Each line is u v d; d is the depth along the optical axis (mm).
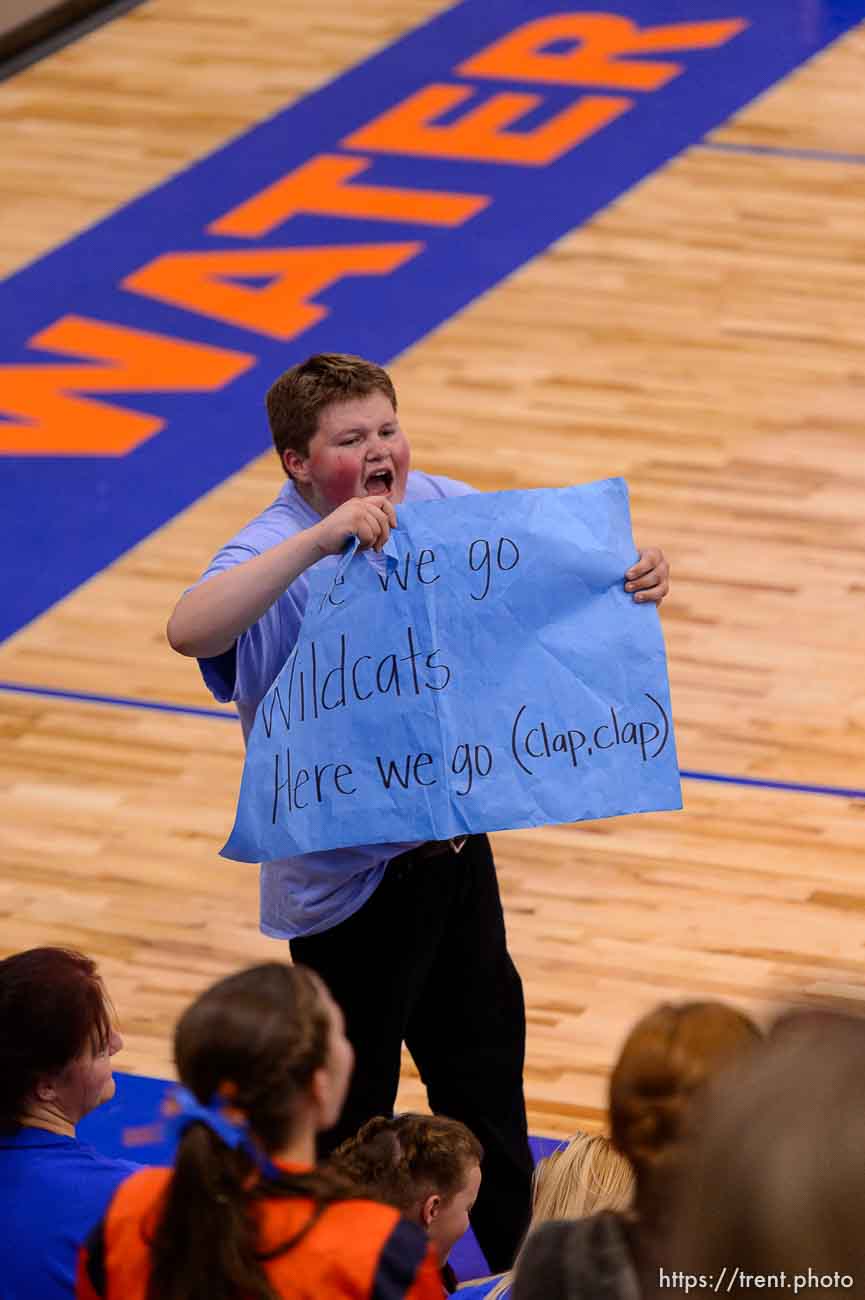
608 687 8250
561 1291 4453
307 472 8453
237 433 19797
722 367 20609
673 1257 3242
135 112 27547
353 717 8180
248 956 12992
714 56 28562
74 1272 6773
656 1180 4352
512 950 12891
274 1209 5383
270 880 8734
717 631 16297
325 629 8164
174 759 15141
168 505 18609
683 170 25203
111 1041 7258
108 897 13609
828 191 24531
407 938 8641
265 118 27219
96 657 16438
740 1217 3104
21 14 29328
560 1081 11734
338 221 24188
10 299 22516
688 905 13266
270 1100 5410
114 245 23766
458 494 9062
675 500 18234
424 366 20859
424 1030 9266
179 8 31406
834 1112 3111
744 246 23234
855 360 20656
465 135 26375
